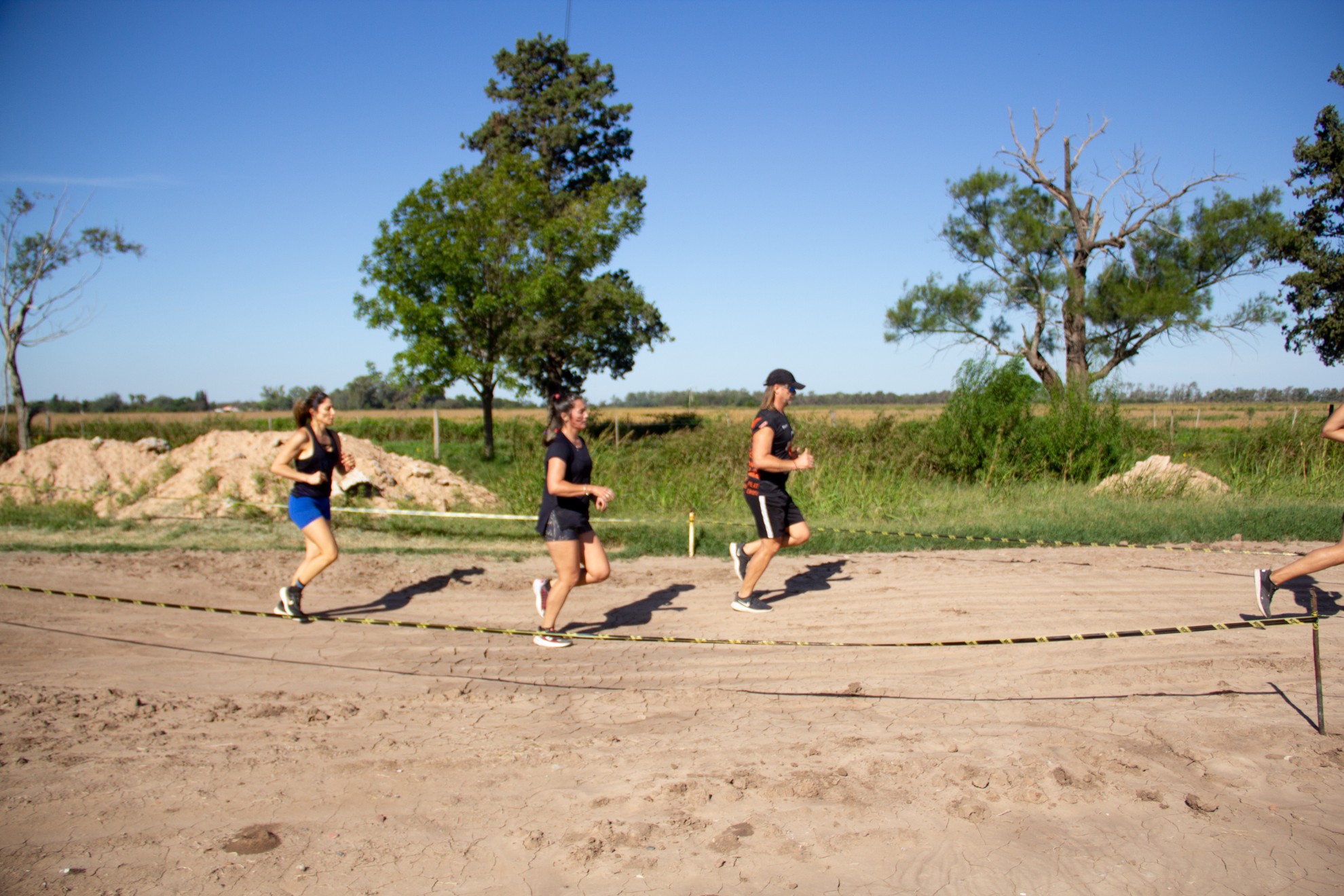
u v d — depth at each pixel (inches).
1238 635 251.3
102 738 173.8
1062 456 652.7
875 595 303.1
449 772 161.8
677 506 487.2
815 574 339.3
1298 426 650.2
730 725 186.2
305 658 228.4
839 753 170.9
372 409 2596.0
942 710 194.7
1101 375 718.5
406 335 868.6
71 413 2212.1
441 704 196.9
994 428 666.2
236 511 447.5
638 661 229.6
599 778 159.9
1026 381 695.7
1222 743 175.8
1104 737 177.8
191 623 259.3
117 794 150.6
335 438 261.3
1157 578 327.9
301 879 126.8
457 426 1288.1
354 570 335.9
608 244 991.6
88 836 137.2
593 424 1114.1
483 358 916.6
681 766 164.9
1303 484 565.9
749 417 714.2
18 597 286.7
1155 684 209.9
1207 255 1087.0
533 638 250.7
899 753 170.9
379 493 495.5
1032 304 1160.2
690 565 359.3
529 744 174.7
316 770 161.5
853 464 564.7
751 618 273.0
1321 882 129.0
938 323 1145.4
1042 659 230.1
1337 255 1076.5
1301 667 221.8
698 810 147.6
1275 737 178.1
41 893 121.9
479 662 227.3
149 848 134.1
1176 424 1005.2
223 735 176.6
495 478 562.9
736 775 159.6
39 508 465.1
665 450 598.9
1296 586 311.6
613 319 1258.0
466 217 876.6
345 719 186.9
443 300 877.8
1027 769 162.4
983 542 399.9
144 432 1131.9
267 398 2413.9
